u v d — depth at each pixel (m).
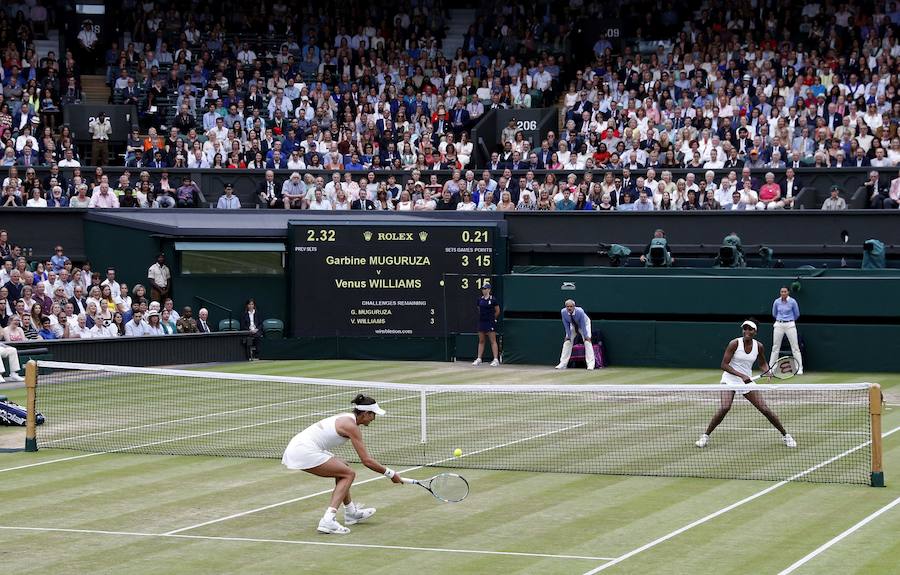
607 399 25.08
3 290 29.83
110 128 40.03
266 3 46.97
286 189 37.50
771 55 41.69
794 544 13.23
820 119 37.88
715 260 33.44
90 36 45.03
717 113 39.09
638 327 31.67
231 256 35.59
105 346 30.39
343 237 35.09
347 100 41.78
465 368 31.75
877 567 12.24
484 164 40.34
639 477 17.22
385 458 18.98
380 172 38.69
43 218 35.84
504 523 14.45
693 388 18.30
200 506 15.55
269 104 41.56
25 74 42.12
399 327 35.09
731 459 18.42
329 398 25.72
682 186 36.16
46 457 19.30
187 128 40.69
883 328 29.88
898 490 16.05
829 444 19.52
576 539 13.62
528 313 33.06
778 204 35.56
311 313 35.12
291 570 12.40
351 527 14.36
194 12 46.28
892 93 38.62
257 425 22.23
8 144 37.22
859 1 43.50
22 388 27.19
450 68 44.66
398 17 46.03
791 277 30.89
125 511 15.29
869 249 32.31
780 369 20.95
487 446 19.88
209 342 32.97
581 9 46.78
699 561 12.58
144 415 23.52
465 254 35.16
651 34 45.53
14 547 13.45
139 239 35.41
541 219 36.44
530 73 43.69
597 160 38.41
